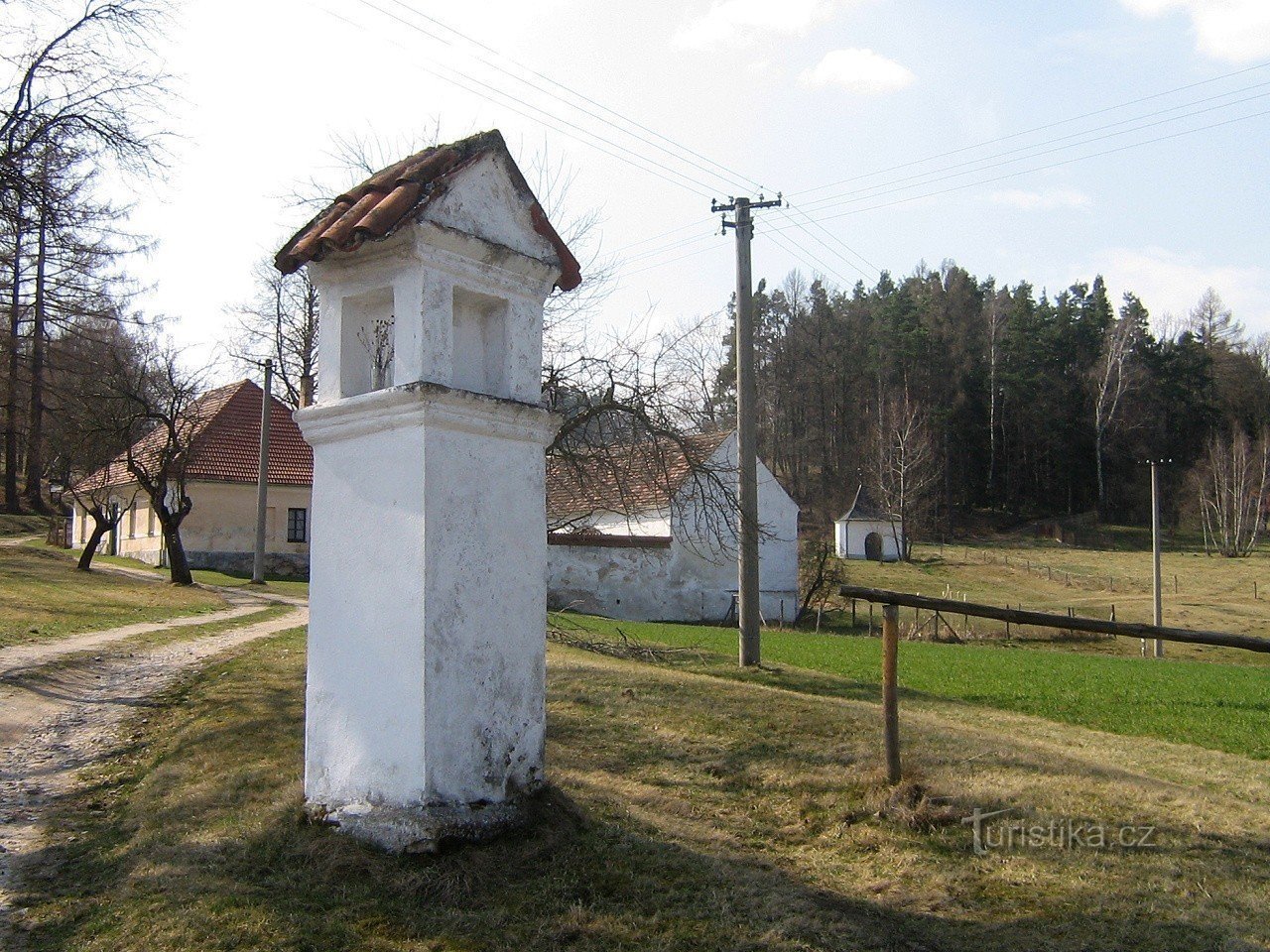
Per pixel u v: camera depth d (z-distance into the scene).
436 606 5.55
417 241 5.66
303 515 39.91
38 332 38.31
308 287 36.28
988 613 7.80
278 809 6.29
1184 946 5.48
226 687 11.95
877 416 73.56
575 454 13.30
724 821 7.38
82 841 6.80
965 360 81.56
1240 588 51.62
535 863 5.66
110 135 17.89
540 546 6.35
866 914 5.76
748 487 17.22
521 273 6.39
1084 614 42.25
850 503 70.81
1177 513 77.94
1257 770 10.34
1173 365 84.69
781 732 9.67
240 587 31.77
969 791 7.80
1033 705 15.41
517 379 6.37
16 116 17.00
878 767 8.36
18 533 46.72
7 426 47.38
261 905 5.07
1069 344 87.81
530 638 6.22
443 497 5.65
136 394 32.19
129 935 4.95
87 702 11.78
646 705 10.66
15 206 17.30
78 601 22.67
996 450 82.56
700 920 5.31
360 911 5.03
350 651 5.89
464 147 6.18
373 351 6.38
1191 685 17.78
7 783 8.30
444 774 5.56
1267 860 6.77
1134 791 8.07
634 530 31.86
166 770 8.16
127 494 42.16
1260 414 84.06
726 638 23.31
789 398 77.56
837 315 82.06
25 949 4.98
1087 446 82.25
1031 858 6.70
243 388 42.50
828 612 37.72
